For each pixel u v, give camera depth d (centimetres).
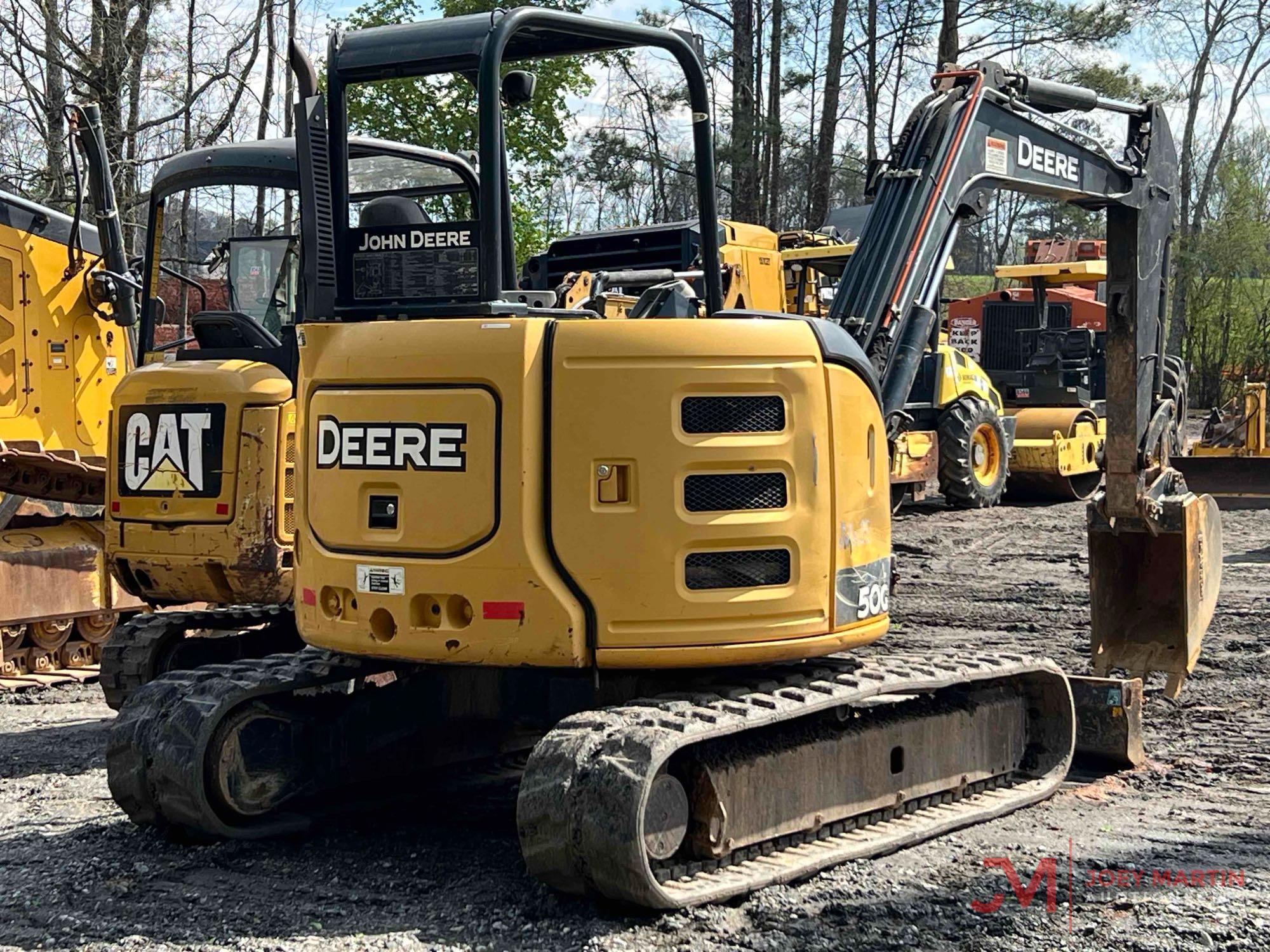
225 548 753
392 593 533
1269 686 896
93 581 1088
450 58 538
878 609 584
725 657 526
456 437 522
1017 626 1117
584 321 523
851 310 717
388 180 818
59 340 1120
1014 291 2281
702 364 522
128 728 586
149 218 888
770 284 1672
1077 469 2012
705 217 585
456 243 549
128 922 498
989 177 759
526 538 513
